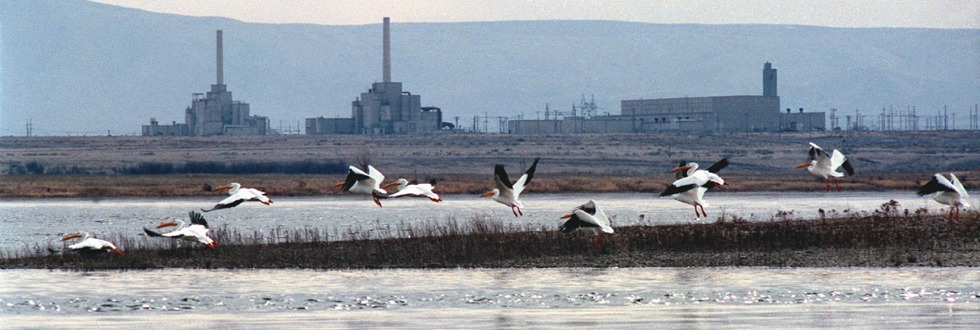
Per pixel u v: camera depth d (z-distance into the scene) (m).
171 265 46.75
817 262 46.03
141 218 89.44
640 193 138.12
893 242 50.38
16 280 42.44
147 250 50.94
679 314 34.84
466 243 50.84
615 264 46.03
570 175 195.62
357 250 50.41
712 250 49.22
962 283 40.34
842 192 134.88
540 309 35.97
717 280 41.59
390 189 142.75
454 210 98.06
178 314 35.44
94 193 136.00
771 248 49.53
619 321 33.84
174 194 135.50
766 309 35.62
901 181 150.88
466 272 44.41
